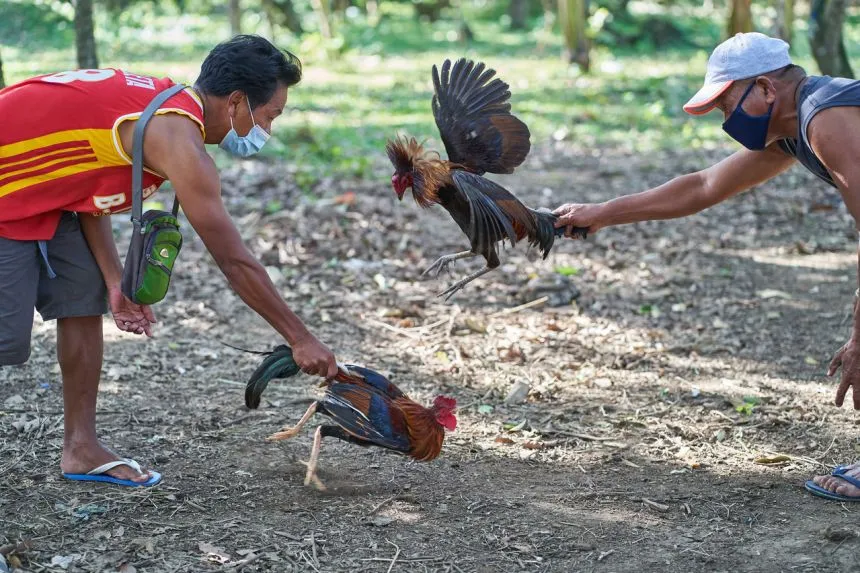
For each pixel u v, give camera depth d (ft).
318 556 12.71
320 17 74.95
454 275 25.95
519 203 12.76
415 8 108.88
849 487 14.39
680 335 22.11
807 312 23.57
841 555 12.80
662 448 16.40
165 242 12.26
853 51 75.20
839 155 12.55
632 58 79.92
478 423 17.35
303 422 13.93
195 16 94.58
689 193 15.42
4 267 12.41
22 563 12.19
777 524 13.76
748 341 21.71
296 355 12.23
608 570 12.53
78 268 13.41
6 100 11.95
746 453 16.19
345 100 55.72
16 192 12.10
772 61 12.96
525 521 13.83
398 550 12.92
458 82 13.09
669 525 13.75
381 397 13.62
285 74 12.37
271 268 25.63
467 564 12.64
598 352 21.03
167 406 17.58
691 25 92.84
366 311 23.26
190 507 13.88
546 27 96.78
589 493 14.71
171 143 11.69
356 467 15.49
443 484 14.98
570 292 24.35
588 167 39.70
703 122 51.03
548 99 57.36
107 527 13.19
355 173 36.22
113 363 19.42
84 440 14.42
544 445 16.48
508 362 20.43
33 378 18.45
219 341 21.12
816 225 31.04
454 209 12.64
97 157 12.02
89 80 12.05
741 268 26.99
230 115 12.28
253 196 32.68
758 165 14.96
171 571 12.16
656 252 28.40
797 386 19.17
